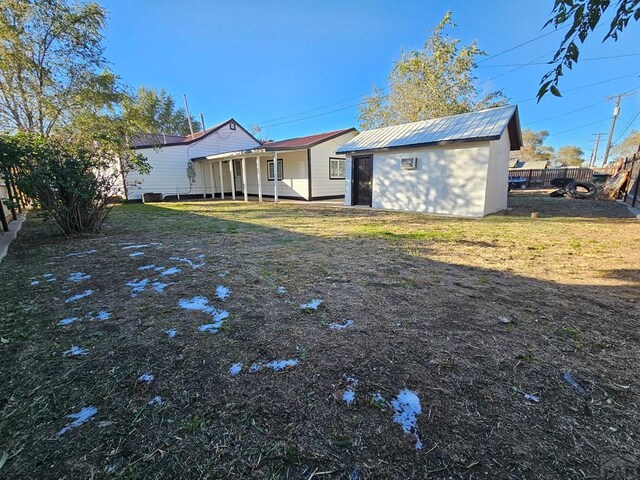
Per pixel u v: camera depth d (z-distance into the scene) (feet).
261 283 9.65
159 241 16.28
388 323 6.94
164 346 6.11
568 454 3.66
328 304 8.02
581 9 4.56
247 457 3.68
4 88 29.78
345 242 15.94
